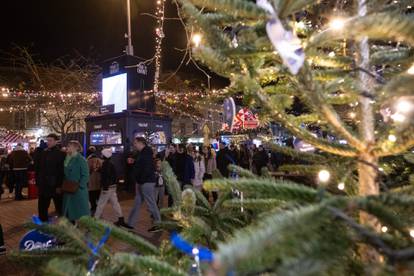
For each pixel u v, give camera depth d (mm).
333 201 709
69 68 20109
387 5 1143
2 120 23188
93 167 8117
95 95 17703
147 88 13352
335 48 1420
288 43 892
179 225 1640
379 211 713
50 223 1271
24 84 20531
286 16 934
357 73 1146
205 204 1825
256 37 1062
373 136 1073
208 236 1406
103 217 8062
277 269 542
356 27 839
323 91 1050
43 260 1230
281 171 1510
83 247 1139
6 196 12031
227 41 1118
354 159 1115
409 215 968
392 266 564
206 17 1121
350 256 814
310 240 583
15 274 2240
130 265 851
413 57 1142
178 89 21875
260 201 1225
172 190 1742
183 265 1117
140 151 6812
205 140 13625
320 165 1325
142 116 12242
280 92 1270
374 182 1023
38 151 7129
